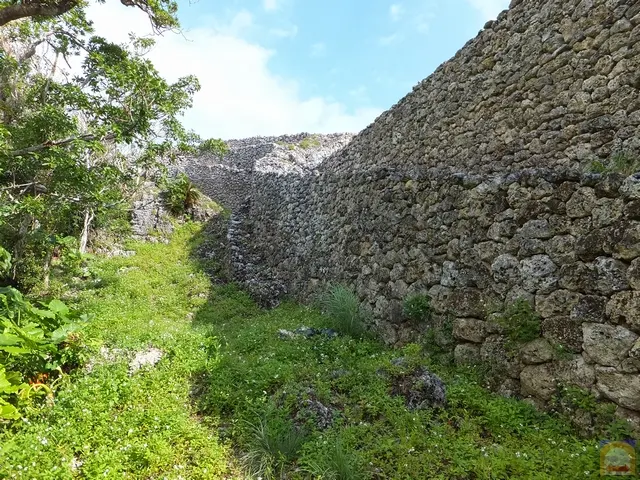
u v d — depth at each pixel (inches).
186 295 354.6
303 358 183.9
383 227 234.1
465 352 157.2
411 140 332.8
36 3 257.1
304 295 339.6
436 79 307.7
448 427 122.2
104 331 221.6
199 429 131.9
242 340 214.2
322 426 127.3
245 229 514.3
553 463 102.0
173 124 369.1
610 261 117.1
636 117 167.9
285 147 754.8
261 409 135.9
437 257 184.5
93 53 313.4
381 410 132.1
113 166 362.3
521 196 148.6
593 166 178.2
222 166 809.5
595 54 188.4
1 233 325.1
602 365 114.2
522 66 230.7
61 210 323.9
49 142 280.1
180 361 181.5
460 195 175.9
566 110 201.8
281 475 111.9
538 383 129.3
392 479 103.0
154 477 111.2
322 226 336.5
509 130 236.7
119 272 393.1
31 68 358.3
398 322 203.0
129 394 152.8
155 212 519.5
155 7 290.5
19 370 157.2
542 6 220.8
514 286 145.0
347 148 445.4
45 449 119.6
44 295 324.2
